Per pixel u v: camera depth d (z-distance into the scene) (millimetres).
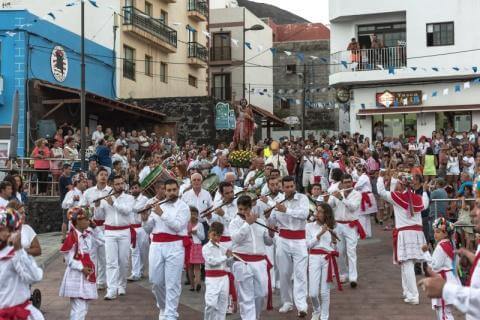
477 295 3820
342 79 28453
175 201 9008
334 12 29234
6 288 6246
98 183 11414
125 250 11016
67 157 18828
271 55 46281
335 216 11625
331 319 9461
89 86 26641
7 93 22078
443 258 8055
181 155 19219
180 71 35562
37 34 22828
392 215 18859
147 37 30797
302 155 19766
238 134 19281
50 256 13797
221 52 41688
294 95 46250
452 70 27281
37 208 17609
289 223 9617
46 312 9992
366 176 16109
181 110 29500
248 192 10164
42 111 22578
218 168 16031
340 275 11938
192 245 11266
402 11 28219
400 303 10352
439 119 27953
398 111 28156
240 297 8539
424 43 27750
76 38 25719
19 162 18344
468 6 27172
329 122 45562
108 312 10039
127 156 20188
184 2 36188
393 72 25812
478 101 27328
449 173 20266
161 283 9086
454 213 13648
